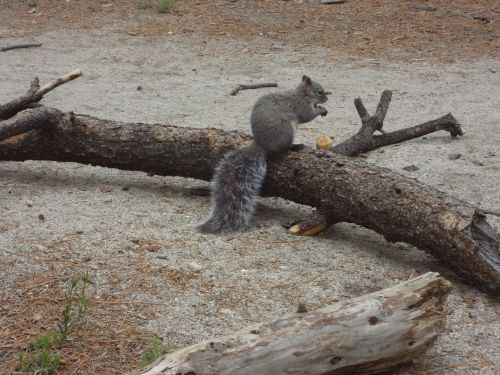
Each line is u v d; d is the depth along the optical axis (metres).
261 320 7.41
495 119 14.91
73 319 7.21
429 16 22.77
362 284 8.25
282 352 5.88
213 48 20.23
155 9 23.33
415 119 14.88
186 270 8.35
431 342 6.53
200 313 7.49
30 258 8.34
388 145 12.91
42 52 19.67
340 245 9.31
